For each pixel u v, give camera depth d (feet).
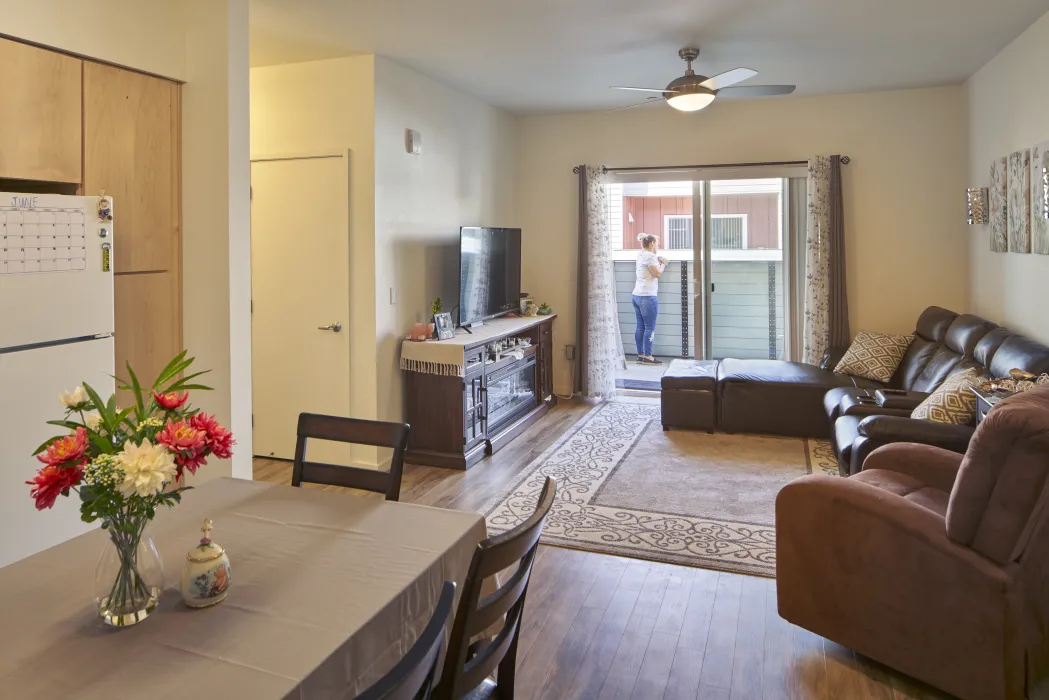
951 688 7.30
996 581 6.92
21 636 4.45
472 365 16.01
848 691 7.78
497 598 4.56
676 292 22.39
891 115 19.40
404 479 14.98
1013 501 6.76
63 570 5.39
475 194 19.86
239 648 4.32
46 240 8.36
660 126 21.25
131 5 10.04
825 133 19.97
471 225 19.66
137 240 10.41
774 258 21.18
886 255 19.77
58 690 3.89
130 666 4.13
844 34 14.02
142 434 4.77
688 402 18.31
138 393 4.94
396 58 15.23
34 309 8.27
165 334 10.98
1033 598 7.26
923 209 19.36
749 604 9.70
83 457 4.54
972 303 18.49
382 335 15.44
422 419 15.98
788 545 8.48
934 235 19.34
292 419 16.06
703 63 15.97
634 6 12.20
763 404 17.83
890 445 10.23
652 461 15.94
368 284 15.16
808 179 19.89
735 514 12.76
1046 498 6.73
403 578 5.23
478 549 4.26
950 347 15.85
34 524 8.39
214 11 10.73
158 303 10.82
